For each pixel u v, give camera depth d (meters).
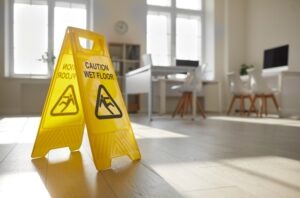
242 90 5.65
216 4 7.41
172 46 7.37
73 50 1.18
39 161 1.25
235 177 1.00
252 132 2.56
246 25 7.47
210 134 2.38
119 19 6.68
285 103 5.09
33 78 6.18
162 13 7.34
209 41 7.54
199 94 6.07
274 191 0.84
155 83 6.59
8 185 0.90
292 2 6.04
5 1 6.10
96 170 1.09
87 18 6.73
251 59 7.29
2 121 3.74
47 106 1.32
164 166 1.16
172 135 2.30
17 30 6.36
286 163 1.23
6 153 1.44
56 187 0.88
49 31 6.49
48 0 6.48
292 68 6.05
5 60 6.12
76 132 1.47
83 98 1.13
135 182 0.93
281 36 6.34
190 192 0.83
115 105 1.26
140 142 1.89
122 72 6.61
